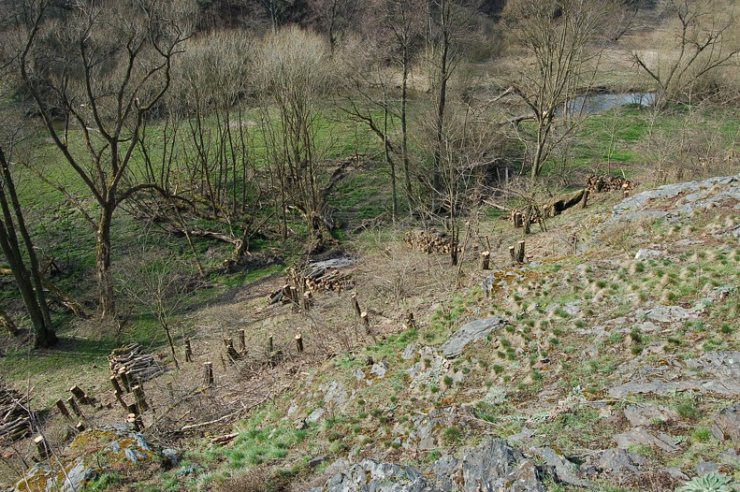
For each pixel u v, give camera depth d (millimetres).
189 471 10695
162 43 26281
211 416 13977
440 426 9188
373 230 28047
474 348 11766
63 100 22656
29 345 21375
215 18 38406
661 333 9891
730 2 42750
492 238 24250
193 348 20266
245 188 30016
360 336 16156
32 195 29875
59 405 15375
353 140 36750
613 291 11883
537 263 16000
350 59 30516
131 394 17109
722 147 28047
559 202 26656
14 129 23719
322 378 13578
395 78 37750
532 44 30844
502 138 32094
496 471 7223
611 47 45781
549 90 29016
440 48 30219
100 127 21734
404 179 30906
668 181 25578
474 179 31031
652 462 6781
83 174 21609
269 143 35344
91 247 27078
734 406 7246
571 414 8273
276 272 26188
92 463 10805
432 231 25141
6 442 15125
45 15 27906
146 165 28797
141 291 23328
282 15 44156
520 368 10586
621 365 9477
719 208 14414
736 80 37719
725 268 11117
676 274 11492
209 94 29062
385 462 8711
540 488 6715
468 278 18047
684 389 8055
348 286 21984
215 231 28812
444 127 26156
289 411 12945
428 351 12469
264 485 9547
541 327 11516
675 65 37844
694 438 6980
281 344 17828
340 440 10414
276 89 27562
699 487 6094
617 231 15812
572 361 10172
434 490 7527
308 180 30172
